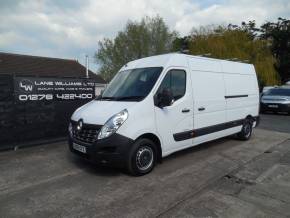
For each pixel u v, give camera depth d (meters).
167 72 5.79
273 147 7.74
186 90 6.13
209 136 6.88
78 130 5.39
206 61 6.92
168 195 4.46
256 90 9.03
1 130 7.02
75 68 34.75
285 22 41.12
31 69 30.09
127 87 5.87
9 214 3.90
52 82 8.00
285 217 3.78
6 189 4.76
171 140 5.80
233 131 7.91
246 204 4.15
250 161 6.34
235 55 29.38
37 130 7.75
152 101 5.39
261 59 30.83
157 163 6.06
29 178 5.26
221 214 3.85
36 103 7.67
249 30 40.09
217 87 7.14
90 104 5.99
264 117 14.95
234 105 7.84
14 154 6.89
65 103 8.36
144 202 4.21
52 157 6.62
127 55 39.97
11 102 7.16
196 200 4.28
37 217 3.82
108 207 4.07
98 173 5.46
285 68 39.97
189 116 6.20
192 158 6.51
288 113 15.88
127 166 5.09
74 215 3.85
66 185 4.90
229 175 5.37
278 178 5.23
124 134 4.94
